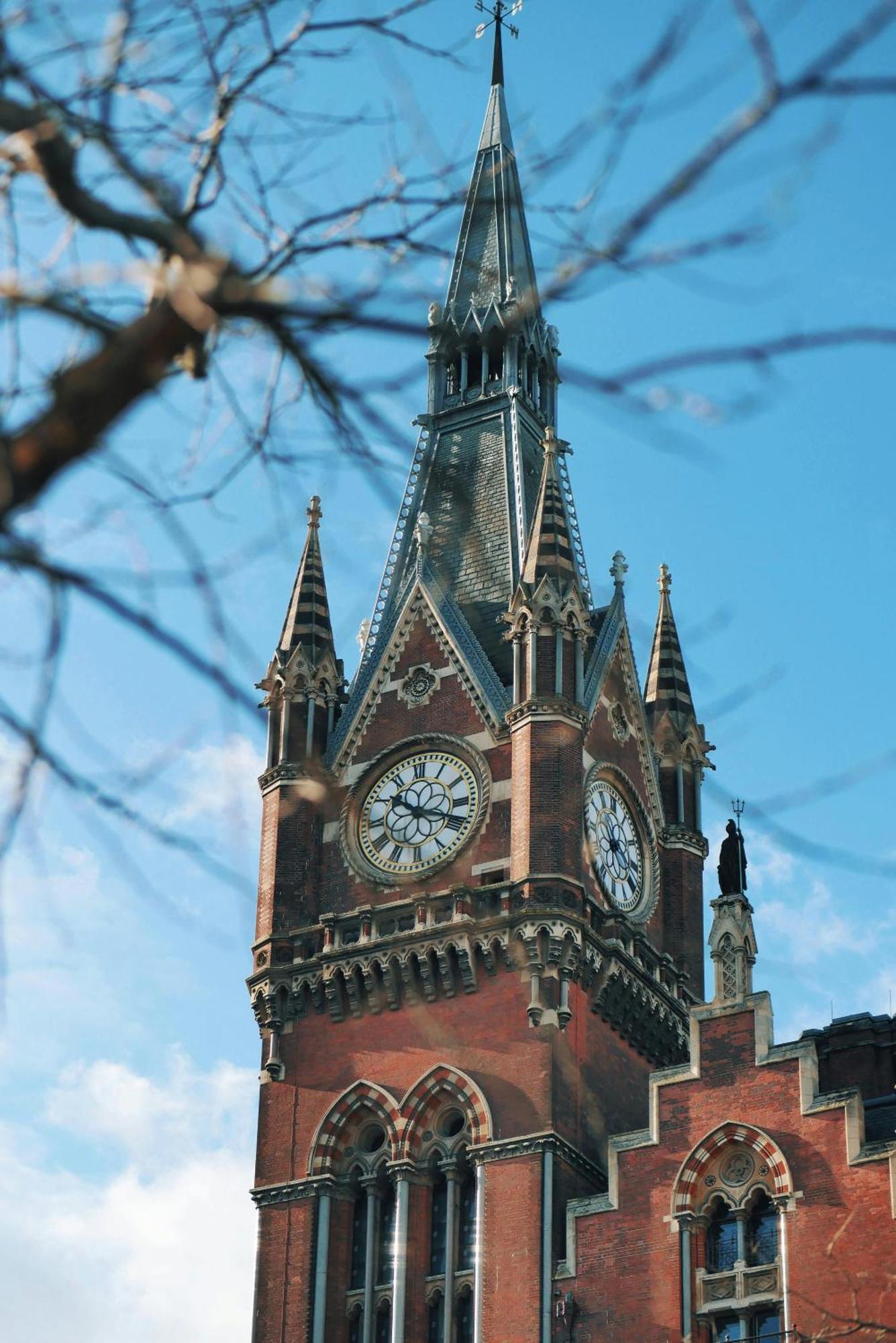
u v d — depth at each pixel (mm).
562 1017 79062
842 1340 64938
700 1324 68500
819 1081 76750
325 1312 77438
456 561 94125
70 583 12578
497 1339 72375
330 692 91688
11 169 13164
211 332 13672
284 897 86125
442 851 84875
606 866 86250
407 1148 78938
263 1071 83125
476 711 87375
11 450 12203
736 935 75000
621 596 93438
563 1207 75188
